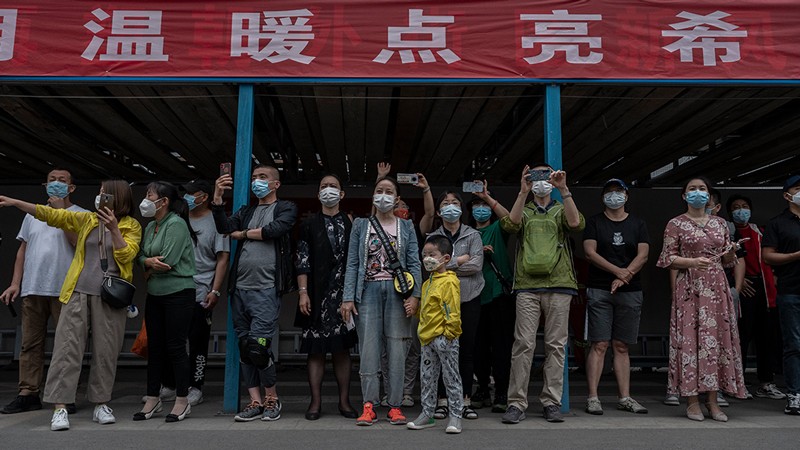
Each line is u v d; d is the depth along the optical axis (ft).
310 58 15.56
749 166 26.61
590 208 29.40
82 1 15.56
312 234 14.08
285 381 21.77
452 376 12.57
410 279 13.42
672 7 15.92
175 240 13.57
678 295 14.60
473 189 15.05
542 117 19.79
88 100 18.84
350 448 11.08
